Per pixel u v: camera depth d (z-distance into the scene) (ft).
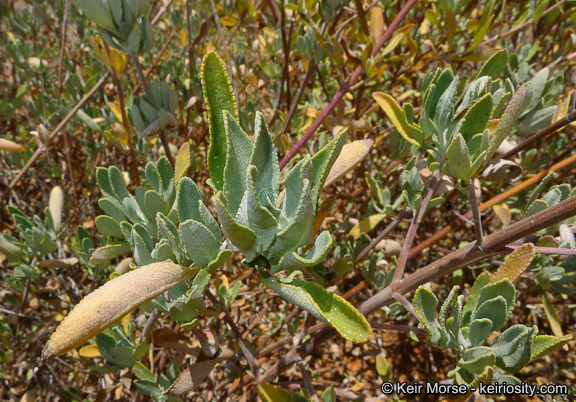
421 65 0.88
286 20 1.09
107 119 1.01
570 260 0.72
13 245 0.73
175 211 0.52
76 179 1.25
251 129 0.99
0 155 1.23
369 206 0.92
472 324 0.40
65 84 1.25
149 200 0.52
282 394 0.55
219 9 1.05
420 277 0.48
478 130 0.44
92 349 0.60
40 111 1.11
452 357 1.22
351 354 1.22
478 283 0.43
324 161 0.31
